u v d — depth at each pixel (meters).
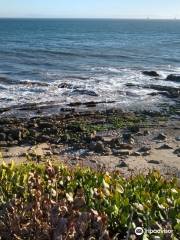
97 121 21.56
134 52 70.31
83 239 4.45
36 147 16.39
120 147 16.77
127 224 5.18
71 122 21.31
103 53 66.94
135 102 28.25
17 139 17.83
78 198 5.18
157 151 16.33
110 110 24.64
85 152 16.11
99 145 16.38
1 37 109.38
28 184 5.91
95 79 38.19
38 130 19.61
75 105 26.61
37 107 25.56
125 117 22.59
